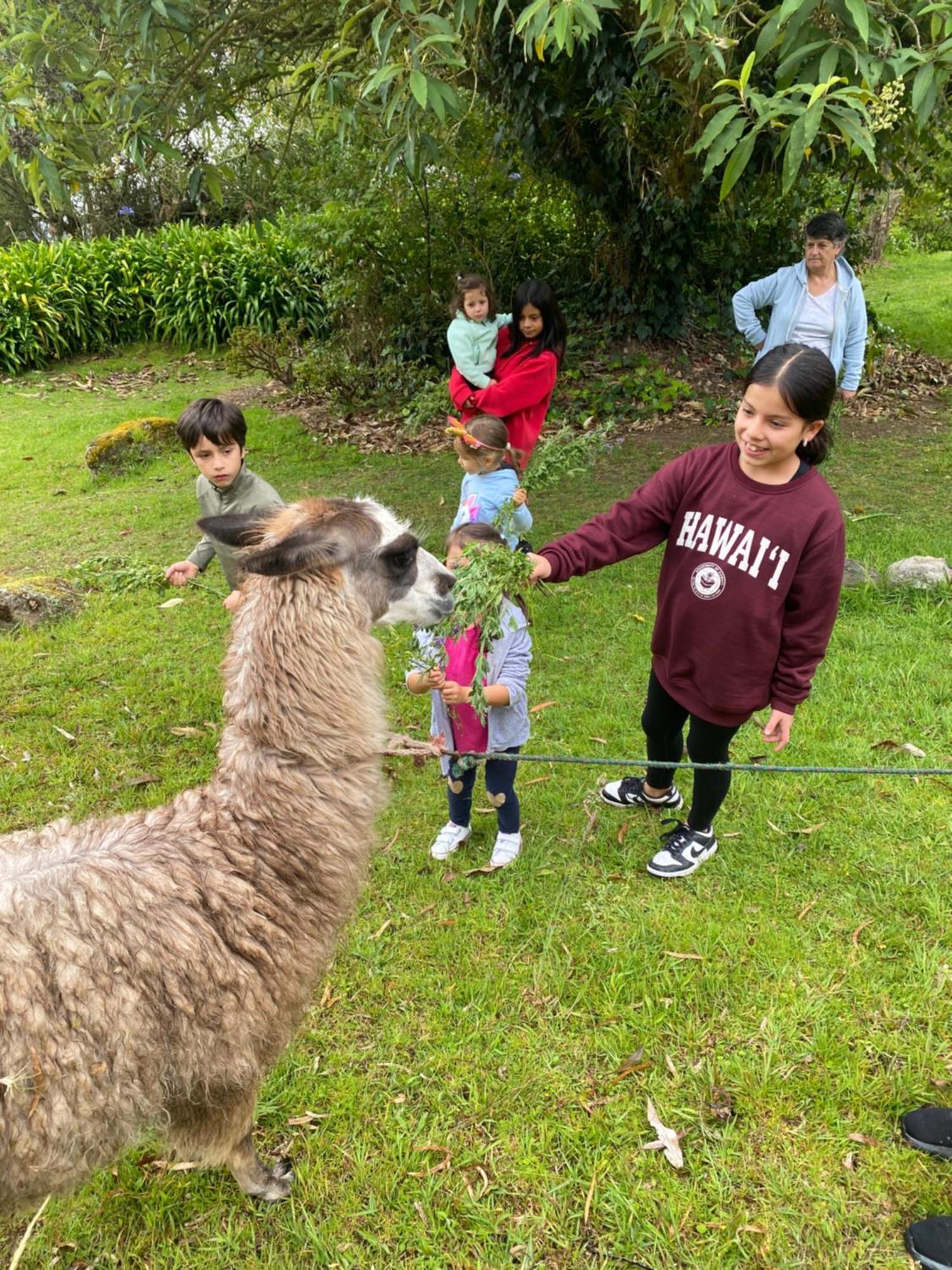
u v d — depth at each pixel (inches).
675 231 393.1
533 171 398.3
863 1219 90.3
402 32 151.4
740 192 357.4
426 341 414.0
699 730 125.4
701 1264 87.3
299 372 401.4
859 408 374.0
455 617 100.8
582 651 203.0
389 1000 118.0
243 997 76.7
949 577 216.2
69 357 585.0
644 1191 93.9
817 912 127.6
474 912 131.6
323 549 80.6
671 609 120.3
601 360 414.3
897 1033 108.6
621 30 290.4
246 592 84.4
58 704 191.0
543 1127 100.6
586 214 428.1
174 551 271.1
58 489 337.7
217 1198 96.2
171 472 350.6
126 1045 69.9
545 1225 91.7
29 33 167.9
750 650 114.3
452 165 390.6
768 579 109.7
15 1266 79.4
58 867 74.0
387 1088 106.7
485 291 232.8
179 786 163.6
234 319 577.9
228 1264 90.5
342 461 347.6
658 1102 102.9
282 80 284.8
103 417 435.5
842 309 234.8
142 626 226.2
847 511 266.5
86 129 199.2
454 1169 97.4
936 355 458.6
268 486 150.9
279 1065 108.9
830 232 225.1
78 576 250.7
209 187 197.9
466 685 126.1
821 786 153.1
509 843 140.9
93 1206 96.2
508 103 343.9
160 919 73.2
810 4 111.9
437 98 136.6
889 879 131.7
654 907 130.8
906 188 356.8
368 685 85.1
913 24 129.1
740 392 392.8
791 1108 101.0
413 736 175.3
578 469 144.2
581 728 174.2
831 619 112.4
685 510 117.0
